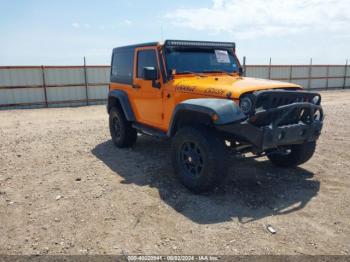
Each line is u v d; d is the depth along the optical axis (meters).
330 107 14.46
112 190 4.61
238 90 4.07
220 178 4.12
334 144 7.07
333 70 29.19
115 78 7.02
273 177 5.03
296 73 27.30
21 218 3.82
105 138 8.09
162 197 4.33
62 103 19.14
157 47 5.38
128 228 3.54
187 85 4.78
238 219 3.72
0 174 5.39
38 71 18.28
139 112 6.15
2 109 17.64
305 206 4.03
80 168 5.66
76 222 3.69
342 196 4.32
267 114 3.95
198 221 3.68
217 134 4.32
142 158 6.17
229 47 6.07
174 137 4.57
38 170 5.59
